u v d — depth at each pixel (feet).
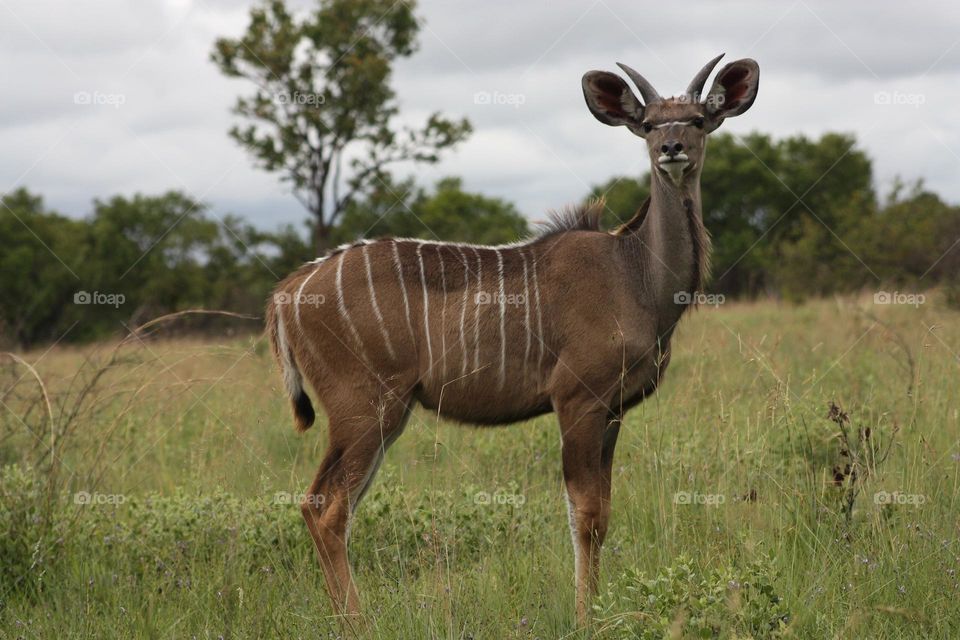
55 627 24.35
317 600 25.82
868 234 112.68
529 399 28.35
